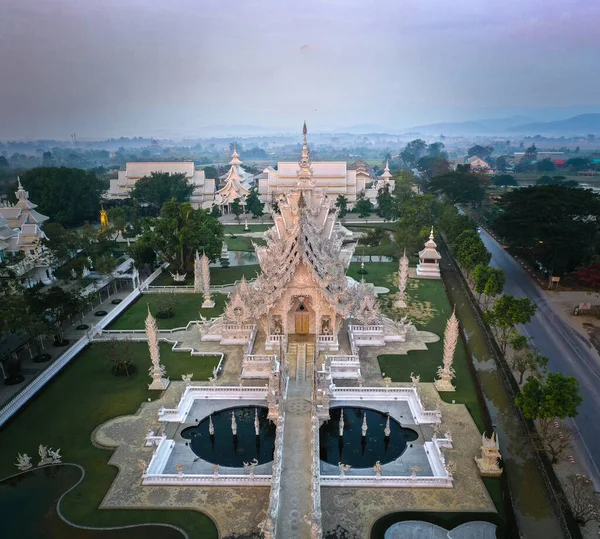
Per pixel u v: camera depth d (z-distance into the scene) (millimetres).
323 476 37719
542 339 63625
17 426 45438
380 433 45156
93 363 57844
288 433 41281
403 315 73250
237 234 131750
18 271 82188
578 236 82938
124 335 65625
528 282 88688
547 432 43000
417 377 49844
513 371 55156
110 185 165125
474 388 52188
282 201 76750
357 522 33750
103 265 81750
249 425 46344
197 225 90938
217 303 78188
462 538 32500
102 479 38469
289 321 58375
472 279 89938
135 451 41875
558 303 77062
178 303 78688
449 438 42250
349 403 48844
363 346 62250
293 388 47969
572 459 40125
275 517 31234
